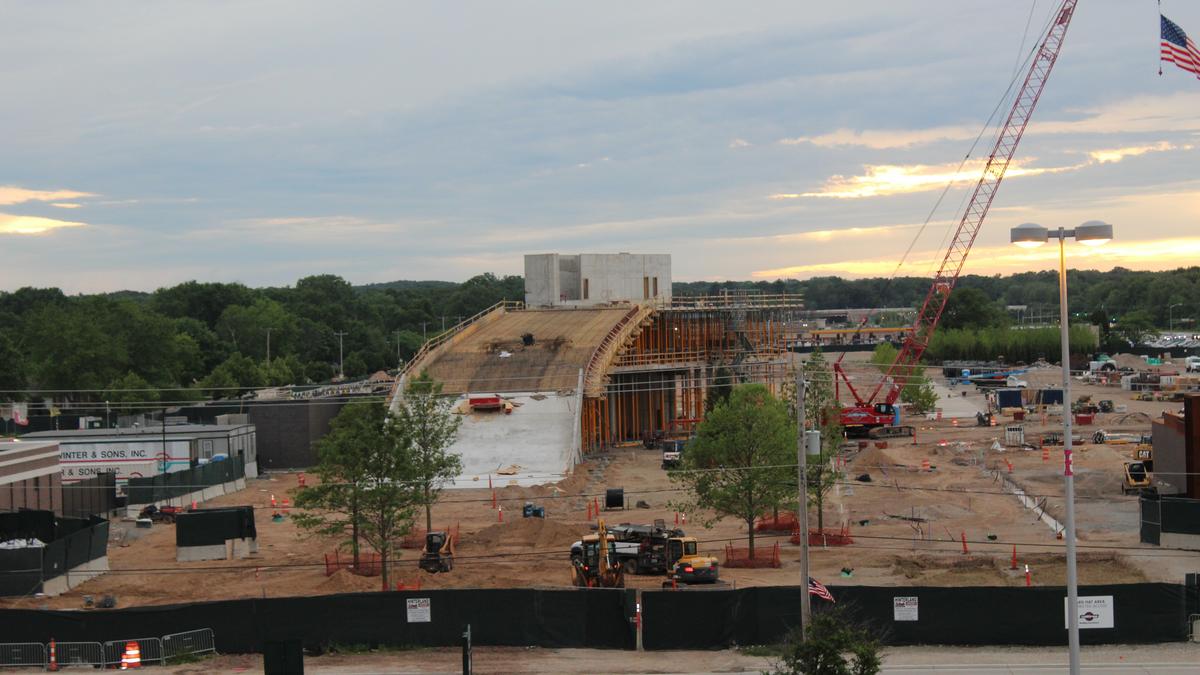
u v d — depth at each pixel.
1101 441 121.94
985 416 146.25
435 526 82.31
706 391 147.88
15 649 45.25
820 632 33.69
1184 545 64.75
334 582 60.66
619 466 115.06
